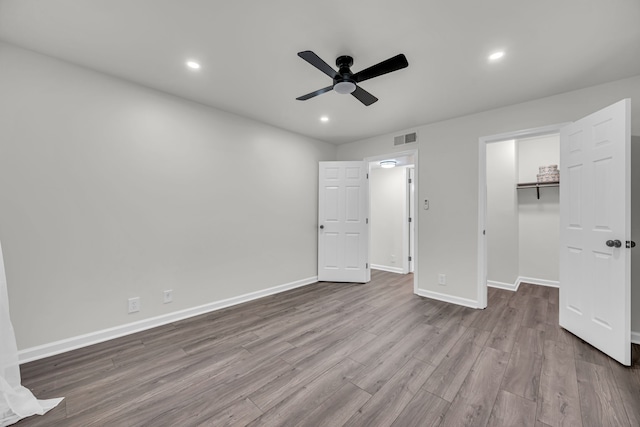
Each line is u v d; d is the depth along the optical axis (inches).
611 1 60.9
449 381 70.7
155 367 77.1
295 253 161.6
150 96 104.7
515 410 60.2
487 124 124.9
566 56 82.8
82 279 89.8
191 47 80.3
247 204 136.7
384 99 113.7
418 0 62.0
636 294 93.6
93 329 91.7
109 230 95.0
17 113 79.3
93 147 91.9
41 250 82.8
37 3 62.6
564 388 67.5
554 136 166.4
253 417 58.4
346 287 162.6
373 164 200.2
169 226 109.3
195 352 85.6
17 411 58.3
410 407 61.3
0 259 62.5
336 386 68.8
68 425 56.3
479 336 96.7
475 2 62.3
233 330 101.7
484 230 126.9
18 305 79.4
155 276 105.6
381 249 219.5
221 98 114.1
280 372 74.9
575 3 61.9
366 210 173.3
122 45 79.3
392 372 74.7
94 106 92.3
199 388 68.0
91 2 62.5
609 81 97.4
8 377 61.4
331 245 174.6
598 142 87.2
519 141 176.1
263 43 78.3
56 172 85.2
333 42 77.7
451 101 115.0
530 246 173.9
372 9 64.9
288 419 57.8
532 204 173.2
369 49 80.7
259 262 142.2
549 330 101.6
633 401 62.7
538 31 71.9
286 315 117.0
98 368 76.5
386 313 119.3
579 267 94.6
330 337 96.2
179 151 112.3
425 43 77.6
